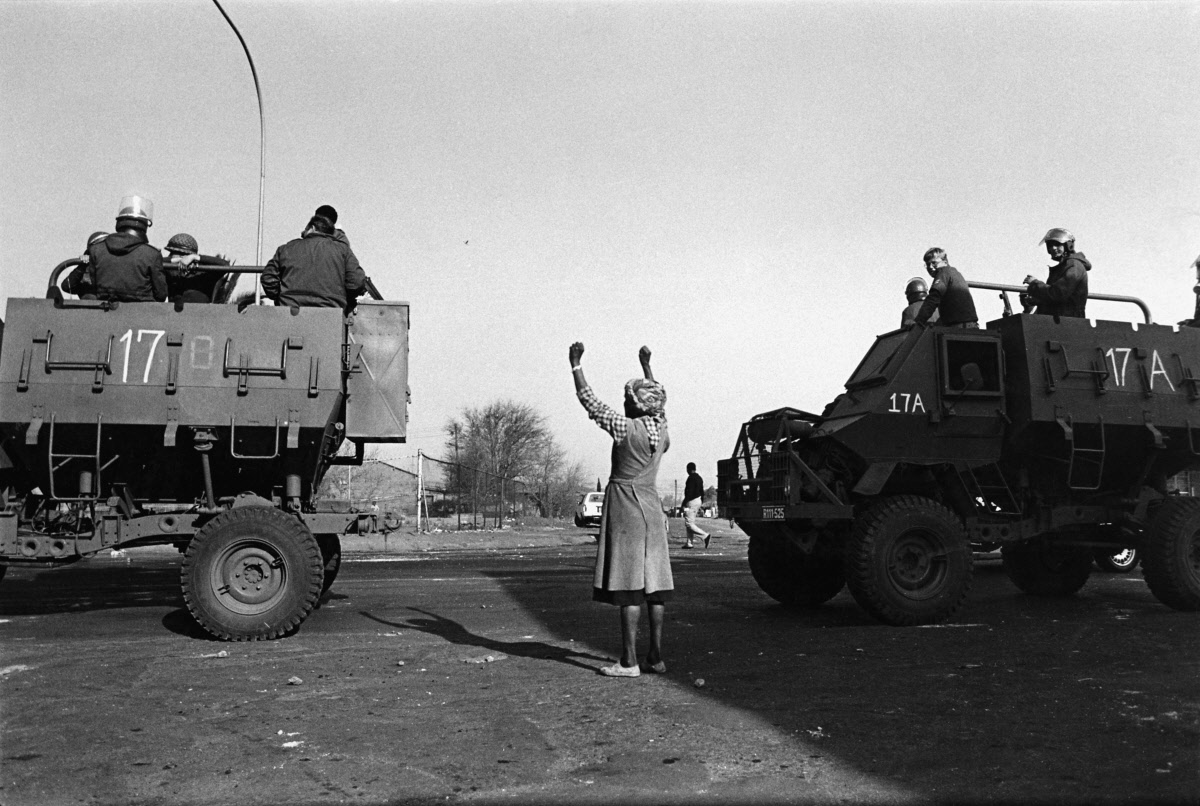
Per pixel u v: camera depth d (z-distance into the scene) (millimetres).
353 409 8227
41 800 3377
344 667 5875
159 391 7020
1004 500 8977
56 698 4984
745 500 9055
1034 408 8375
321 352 7266
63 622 7969
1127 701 4836
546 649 6609
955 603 7863
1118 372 8703
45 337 6969
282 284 7770
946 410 8359
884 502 7977
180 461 7609
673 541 26406
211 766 3775
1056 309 9203
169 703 4871
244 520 6945
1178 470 9406
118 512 7309
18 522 7102
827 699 4926
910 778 3598
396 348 8367
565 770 3717
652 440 5668
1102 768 3705
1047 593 10156
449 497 51156
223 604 6898
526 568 14562
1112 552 9570
